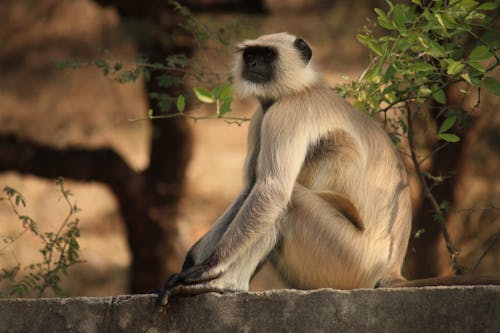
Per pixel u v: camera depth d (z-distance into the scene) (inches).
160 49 1046.4
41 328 473.4
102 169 1161.4
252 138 572.4
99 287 1320.1
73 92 1647.4
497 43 540.4
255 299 451.5
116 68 738.8
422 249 871.7
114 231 1545.3
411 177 917.2
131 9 1070.4
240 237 494.6
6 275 647.1
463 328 419.5
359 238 519.5
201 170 1663.4
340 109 542.3
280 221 516.7
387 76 541.6
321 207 517.7
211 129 1884.8
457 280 480.1
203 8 1098.1
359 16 1235.9
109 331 467.5
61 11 1587.1
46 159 1162.0
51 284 627.2
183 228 1204.5
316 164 534.6
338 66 1240.2
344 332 434.9
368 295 434.6
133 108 1680.6
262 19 1178.6
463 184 893.2
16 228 1381.6
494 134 988.6
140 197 1171.3
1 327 476.1
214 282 489.4
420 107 645.9
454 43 559.8
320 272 519.5
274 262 531.8
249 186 563.5
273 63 561.3
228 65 742.5
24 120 1587.1
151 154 1189.1
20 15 1557.6
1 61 1606.8
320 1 1350.9
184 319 461.7
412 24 569.9
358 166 528.4
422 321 425.4
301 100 542.9
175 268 1187.9
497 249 912.3
